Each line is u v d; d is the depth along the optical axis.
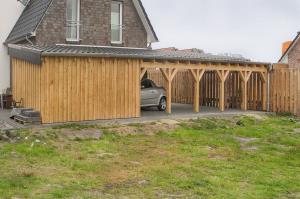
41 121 15.25
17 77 19.89
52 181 8.71
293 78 20.94
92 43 21.38
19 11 23.20
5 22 22.83
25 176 8.99
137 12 22.88
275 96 21.86
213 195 8.02
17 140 12.75
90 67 16.30
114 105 17.02
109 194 8.00
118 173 9.59
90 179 9.01
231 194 8.08
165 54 19.62
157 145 13.07
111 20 22.16
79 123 15.70
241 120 18.50
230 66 20.94
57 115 15.53
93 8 21.34
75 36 20.95
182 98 26.45
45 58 15.18
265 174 9.68
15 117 16.08
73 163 10.36
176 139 14.12
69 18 20.78
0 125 14.94
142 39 23.19
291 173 9.80
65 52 15.47
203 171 9.91
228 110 21.88
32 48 16.39
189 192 8.23
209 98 24.56
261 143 13.78
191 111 20.83
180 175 9.49
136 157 11.34
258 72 22.34
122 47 22.22
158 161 10.90
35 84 16.44
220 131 16.00
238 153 12.12
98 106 16.56
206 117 18.80
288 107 21.20
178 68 19.14
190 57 19.33
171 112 20.25
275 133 15.87
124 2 22.42
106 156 11.34
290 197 8.02
